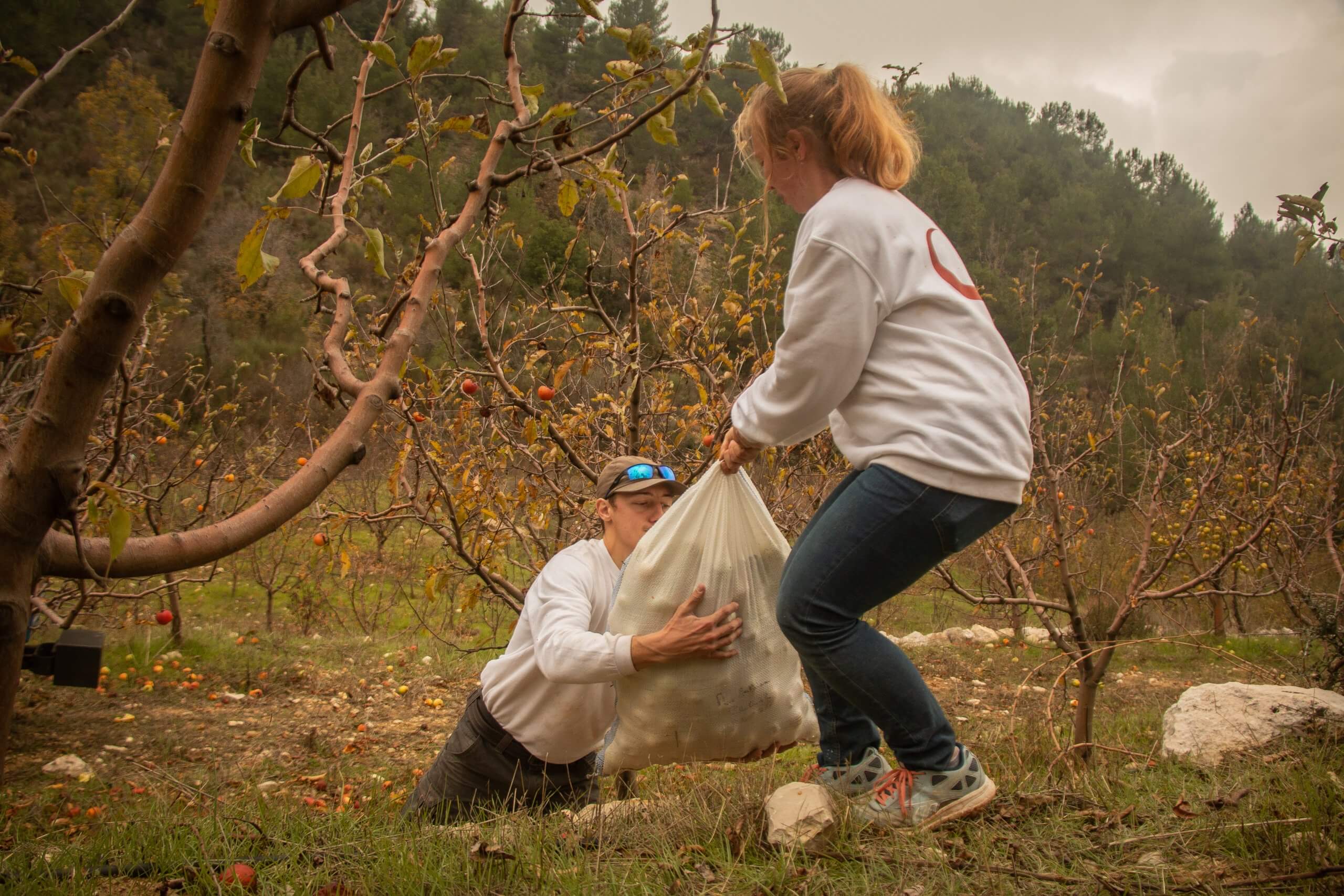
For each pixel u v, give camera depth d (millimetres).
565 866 2238
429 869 2266
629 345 4539
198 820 2746
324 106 28500
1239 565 8086
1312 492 8781
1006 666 9359
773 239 5020
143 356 6379
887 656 2186
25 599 1304
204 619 10086
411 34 33781
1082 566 10375
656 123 1940
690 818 2467
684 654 2354
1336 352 26781
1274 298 40312
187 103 1235
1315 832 2209
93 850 2594
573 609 2656
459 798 2951
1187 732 4262
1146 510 7773
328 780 4625
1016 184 51250
